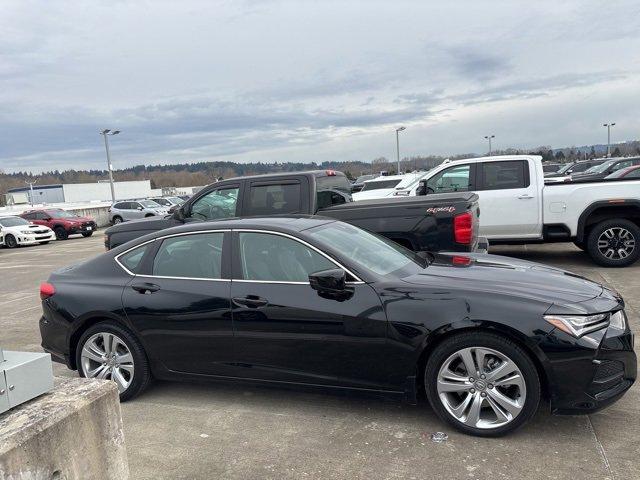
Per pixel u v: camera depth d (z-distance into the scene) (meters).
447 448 3.44
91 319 4.59
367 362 3.75
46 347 4.82
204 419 4.11
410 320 3.62
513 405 3.46
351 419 3.95
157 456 3.57
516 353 3.42
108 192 74.25
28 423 2.03
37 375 2.24
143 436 3.88
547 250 11.25
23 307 9.16
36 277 13.30
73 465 2.18
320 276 3.76
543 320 3.38
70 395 2.27
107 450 2.36
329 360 3.85
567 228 9.05
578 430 3.59
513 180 9.34
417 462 3.30
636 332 5.55
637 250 8.82
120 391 4.49
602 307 3.52
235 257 4.24
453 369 3.63
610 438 3.47
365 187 18.53
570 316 3.38
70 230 27.98
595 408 3.39
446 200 6.53
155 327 4.32
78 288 4.65
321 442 3.63
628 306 6.55
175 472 3.36
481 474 3.12
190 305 4.21
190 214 7.67
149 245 4.59
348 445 3.56
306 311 3.86
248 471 3.32
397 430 3.73
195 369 4.29
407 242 6.62
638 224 9.19
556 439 3.48
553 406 3.43
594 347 3.34
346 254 4.05
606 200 8.73
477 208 7.07
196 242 4.41
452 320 3.53
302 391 4.01
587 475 3.06
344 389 3.87
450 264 4.50
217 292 4.16
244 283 4.12
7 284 12.35
